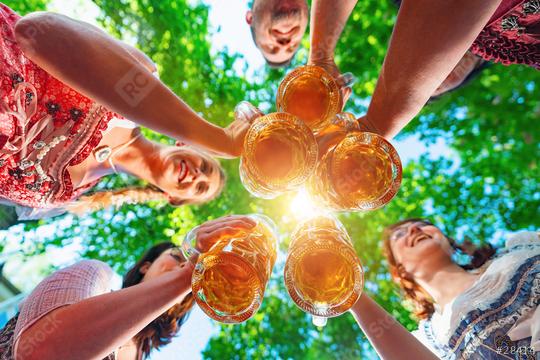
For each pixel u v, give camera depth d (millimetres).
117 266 2023
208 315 515
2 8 690
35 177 759
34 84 698
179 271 597
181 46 2084
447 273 1050
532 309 742
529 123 2262
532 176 2312
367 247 2143
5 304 1282
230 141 593
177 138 573
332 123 544
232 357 2141
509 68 2174
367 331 625
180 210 2029
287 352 2150
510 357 738
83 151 759
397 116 529
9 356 674
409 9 468
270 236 573
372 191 500
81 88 562
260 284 507
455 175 2312
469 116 2273
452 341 836
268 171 494
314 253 523
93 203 1112
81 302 598
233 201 2049
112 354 784
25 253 1835
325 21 679
